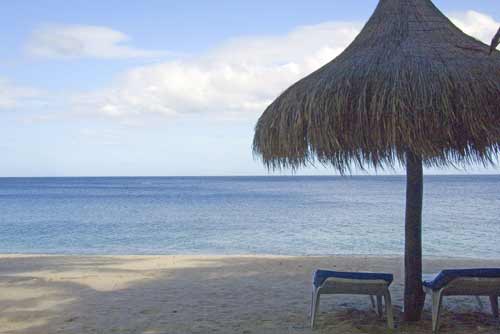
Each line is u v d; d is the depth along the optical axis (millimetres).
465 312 6988
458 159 5191
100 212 38531
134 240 22188
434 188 83750
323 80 5145
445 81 4699
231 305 7875
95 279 10289
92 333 6488
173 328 6645
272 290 9078
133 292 8984
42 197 64938
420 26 5527
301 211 37000
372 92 4789
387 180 168250
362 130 4801
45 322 7020
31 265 12609
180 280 10211
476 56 5121
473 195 58219
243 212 36812
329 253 17547
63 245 20969
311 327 6355
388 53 5191
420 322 6375
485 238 20359
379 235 22297
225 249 19031
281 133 5254
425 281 6367
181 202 51500
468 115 4629
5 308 7809
